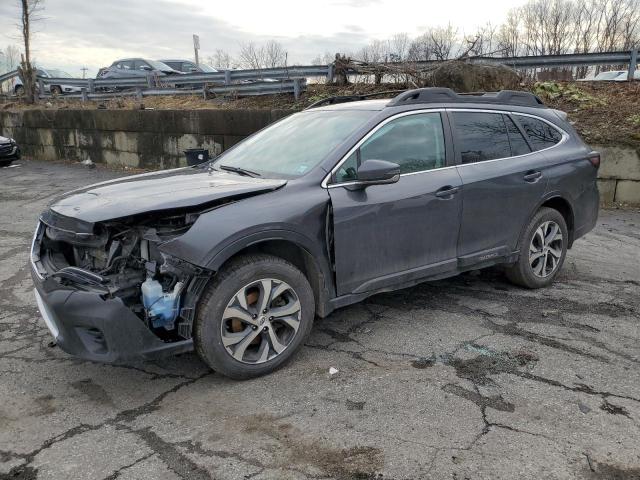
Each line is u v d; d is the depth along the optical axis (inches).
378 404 124.3
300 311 139.8
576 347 153.7
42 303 133.0
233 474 101.1
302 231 135.6
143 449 108.6
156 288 122.6
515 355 148.7
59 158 638.5
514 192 182.1
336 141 153.6
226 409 122.7
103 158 586.2
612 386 132.3
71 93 724.7
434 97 172.7
